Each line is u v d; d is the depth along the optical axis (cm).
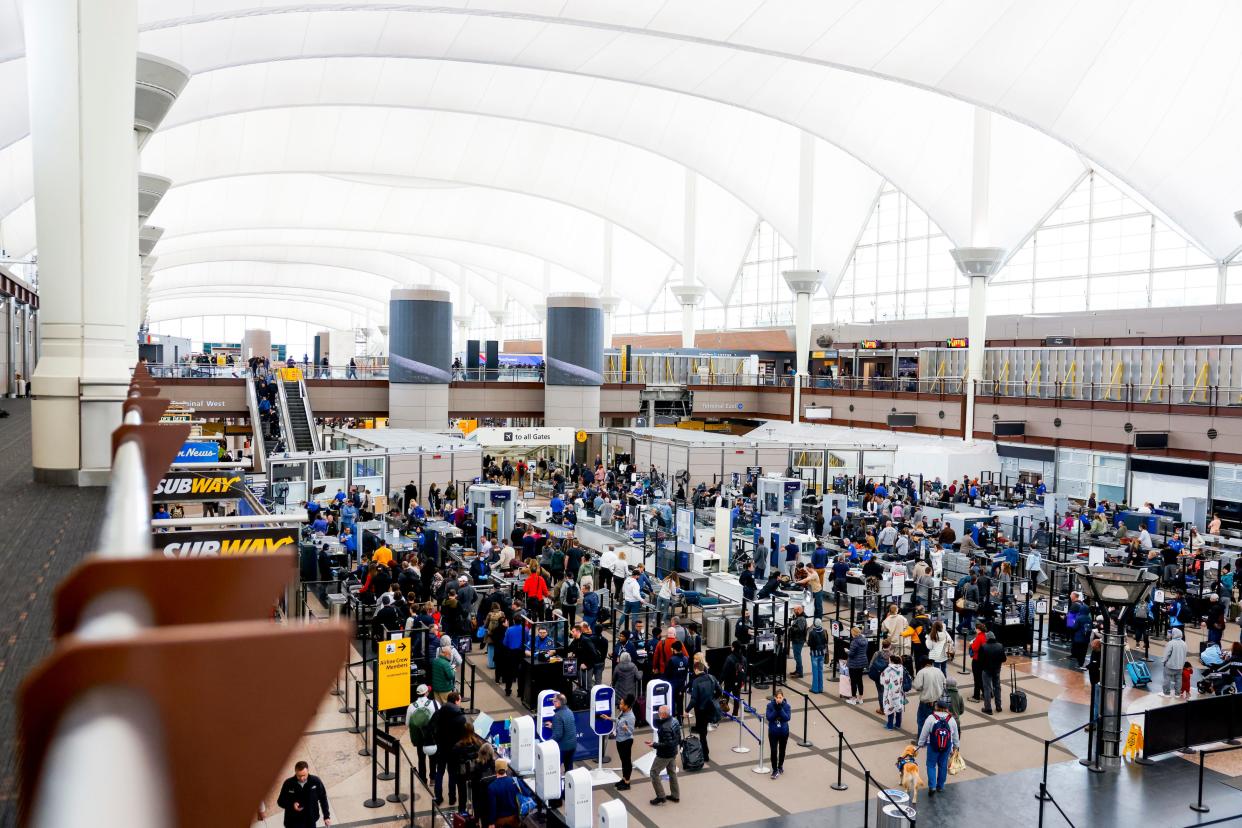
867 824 1197
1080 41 3681
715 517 2745
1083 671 1903
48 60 880
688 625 1900
